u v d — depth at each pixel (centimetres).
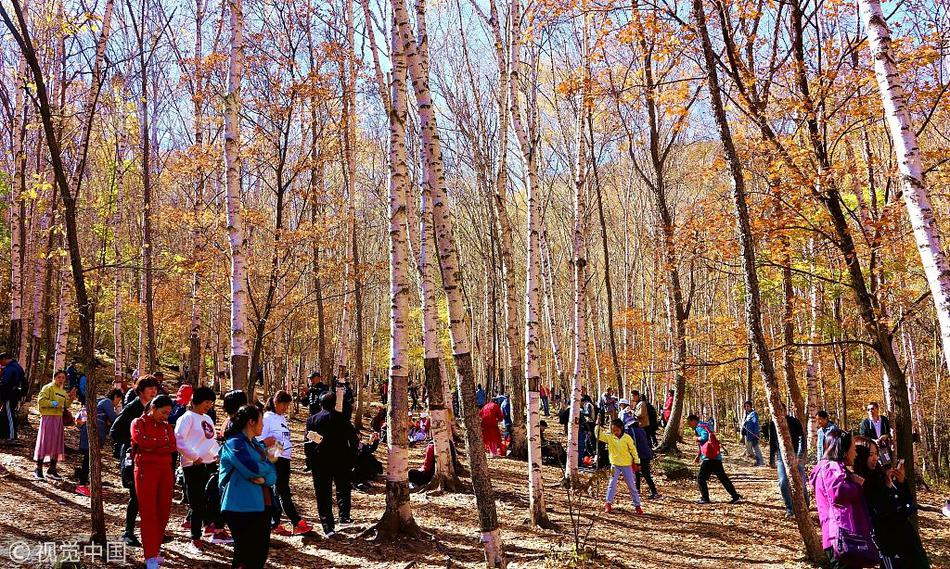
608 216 3369
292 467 1347
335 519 945
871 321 1002
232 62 1077
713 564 845
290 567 721
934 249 534
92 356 645
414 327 3094
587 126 2203
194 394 729
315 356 4062
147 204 1673
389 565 743
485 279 3016
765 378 848
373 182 2694
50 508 842
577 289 1219
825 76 971
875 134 1174
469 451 638
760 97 1050
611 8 966
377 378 4709
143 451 630
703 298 3325
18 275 1499
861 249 1031
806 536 839
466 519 989
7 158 1619
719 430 3444
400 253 865
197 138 1655
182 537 765
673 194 2800
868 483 666
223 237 1673
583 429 1661
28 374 1756
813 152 1002
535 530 945
